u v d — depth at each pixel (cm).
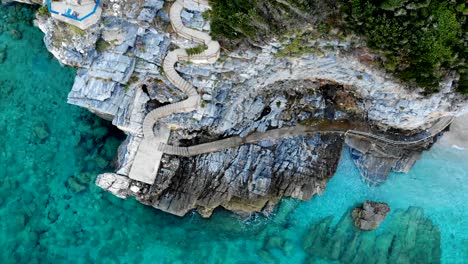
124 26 2400
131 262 2919
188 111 2631
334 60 2388
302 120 2827
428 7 2053
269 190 2886
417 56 2186
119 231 2952
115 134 3012
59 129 3006
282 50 2359
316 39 2272
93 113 2988
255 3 2189
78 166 2983
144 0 2311
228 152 2806
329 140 2864
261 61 2444
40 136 2984
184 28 2350
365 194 3003
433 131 2827
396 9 2042
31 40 3038
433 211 2997
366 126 2831
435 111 2536
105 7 2330
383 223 2994
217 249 2961
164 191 2836
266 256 2959
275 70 2517
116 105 2650
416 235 2988
